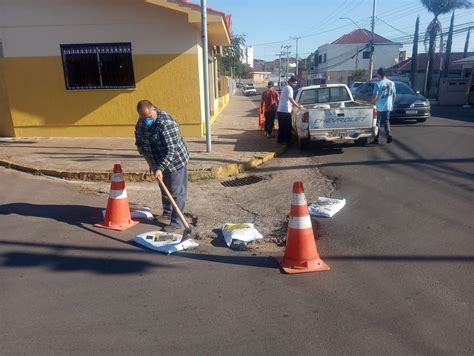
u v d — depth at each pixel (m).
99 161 9.48
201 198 7.34
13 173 8.95
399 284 4.24
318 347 3.30
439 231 5.54
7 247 5.30
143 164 9.16
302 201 4.59
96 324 3.67
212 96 17.53
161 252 5.14
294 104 11.58
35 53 12.12
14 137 12.59
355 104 12.21
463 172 8.43
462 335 3.40
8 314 3.84
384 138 12.96
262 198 7.33
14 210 6.68
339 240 5.39
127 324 3.66
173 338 3.46
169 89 12.24
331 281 4.35
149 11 11.76
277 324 3.62
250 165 9.59
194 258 4.98
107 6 11.76
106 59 12.10
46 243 5.43
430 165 9.13
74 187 8.02
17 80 12.30
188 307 3.92
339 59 70.00
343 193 7.43
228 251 5.17
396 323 3.59
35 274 4.61
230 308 3.89
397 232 5.57
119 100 12.34
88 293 4.20
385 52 68.75
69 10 11.83
